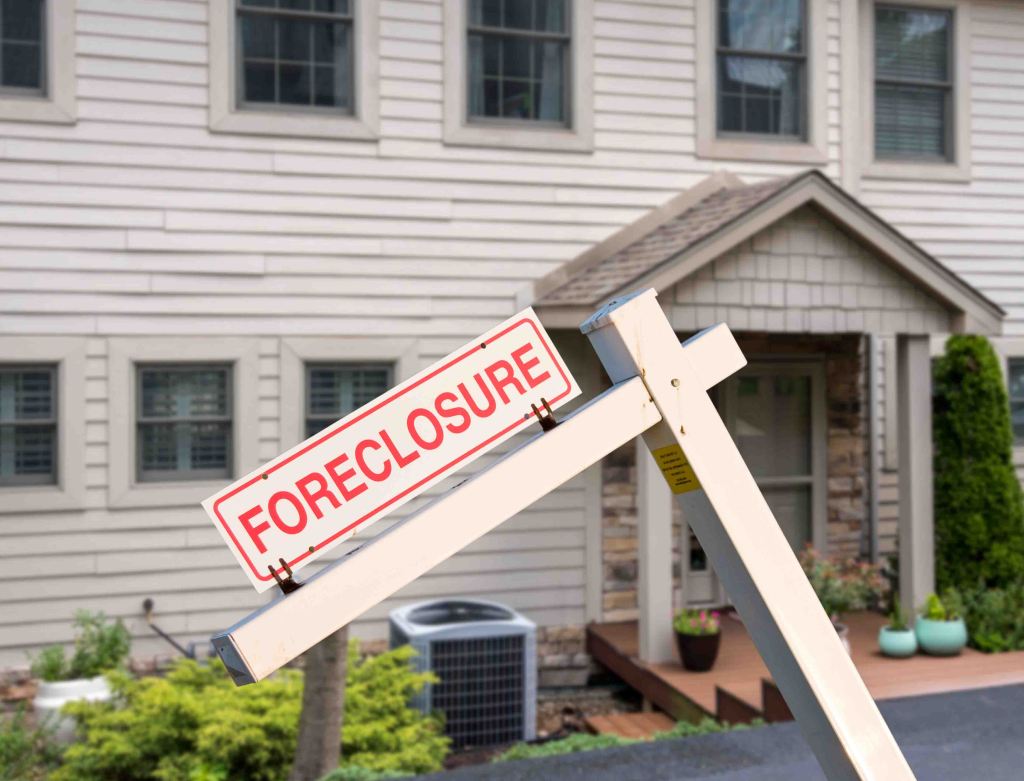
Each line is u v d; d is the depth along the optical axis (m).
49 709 7.32
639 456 8.52
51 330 7.99
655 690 8.09
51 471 8.09
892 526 10.39
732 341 1.92
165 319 8.24
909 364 8.81
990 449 9.14
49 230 7.98
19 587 7.93
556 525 9.27
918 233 10.37
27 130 7.93
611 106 9.27
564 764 4.26
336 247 8.62
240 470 8.40
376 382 8.84
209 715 6.05
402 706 6.79
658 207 9.38
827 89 9.88
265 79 8.52
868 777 1.83
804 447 10.35
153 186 8.20
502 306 9.01
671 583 8.91
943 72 10.52
